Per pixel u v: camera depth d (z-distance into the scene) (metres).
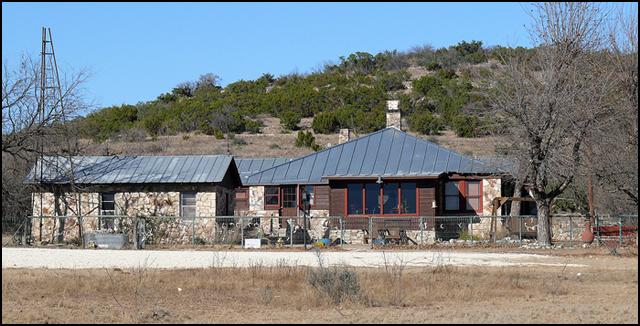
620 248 40.09
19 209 49.41
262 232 48.41
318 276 23.14
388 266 29.34
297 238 47.84
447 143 87.62
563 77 42.62
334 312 19.75
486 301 21.72
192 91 135.62
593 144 41.34
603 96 41.06
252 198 54.22
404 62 135.12
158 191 47.56
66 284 24.17
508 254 36.94
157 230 45.72
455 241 43.56
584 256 35.81
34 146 48.91
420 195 47.62
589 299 22.03
